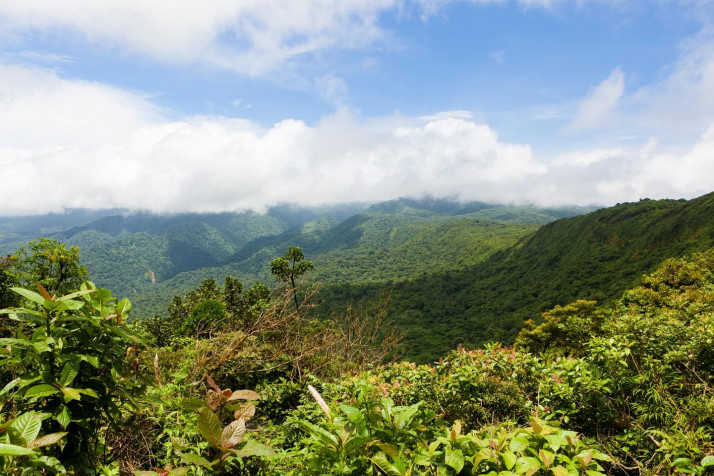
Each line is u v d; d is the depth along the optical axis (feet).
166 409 9.57
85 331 5.40
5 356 5.06
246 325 22.26
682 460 6.85
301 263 48.70
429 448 5.45
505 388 11.89
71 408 5.16
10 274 62.03
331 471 4.87
